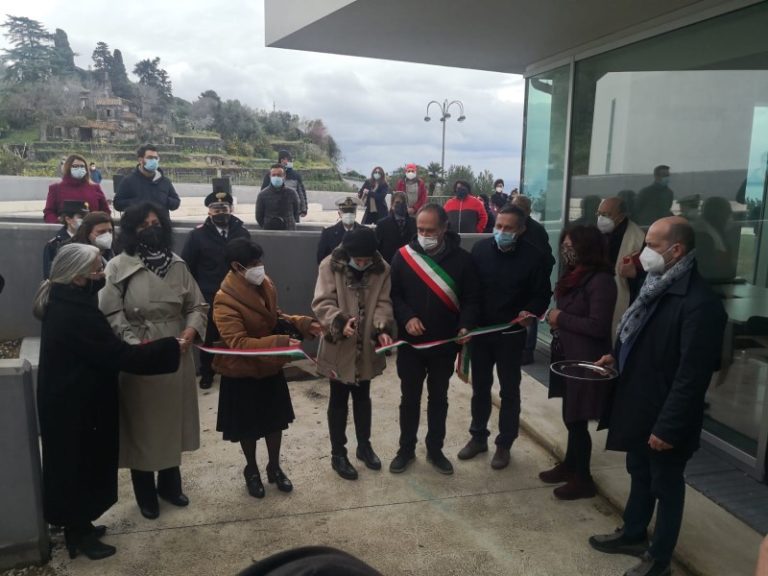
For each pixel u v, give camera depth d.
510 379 3.77
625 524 2.94
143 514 3.21
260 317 3.28
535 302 3.66
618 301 4.06
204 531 3.11
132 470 3.20
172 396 3.10
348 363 3.46
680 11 4.27
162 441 3.09
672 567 2.86
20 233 5.14
